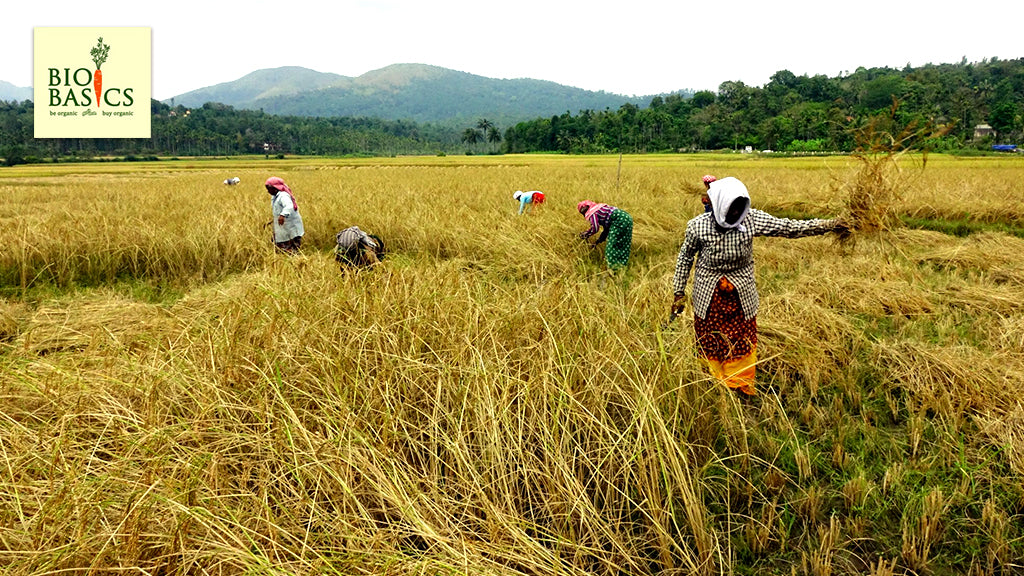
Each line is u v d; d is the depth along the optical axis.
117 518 2.23
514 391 3.03
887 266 6.25
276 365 3.13
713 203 3.43
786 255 7.46
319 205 10.91
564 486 2.52
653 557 2.40
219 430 2.71
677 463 2.46
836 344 4.23
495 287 4.72
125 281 7.27
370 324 3.62
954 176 17.06
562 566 2.17
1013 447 2.83
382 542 2.20
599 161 50.50
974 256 7.03
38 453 2.58
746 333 3.66
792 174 19.58
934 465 2.86
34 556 2.01
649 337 3.81
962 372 3.56
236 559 2.00
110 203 12.71
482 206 11.73
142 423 2.72
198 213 10.12
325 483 2.46
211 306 4.73
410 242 8.93
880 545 2.43
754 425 3.30
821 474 2.92
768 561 2.38
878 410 3.47
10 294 6.58
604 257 7.93
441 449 2.86
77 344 4.29
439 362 3.21
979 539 2.40
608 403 3.08
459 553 2.11
